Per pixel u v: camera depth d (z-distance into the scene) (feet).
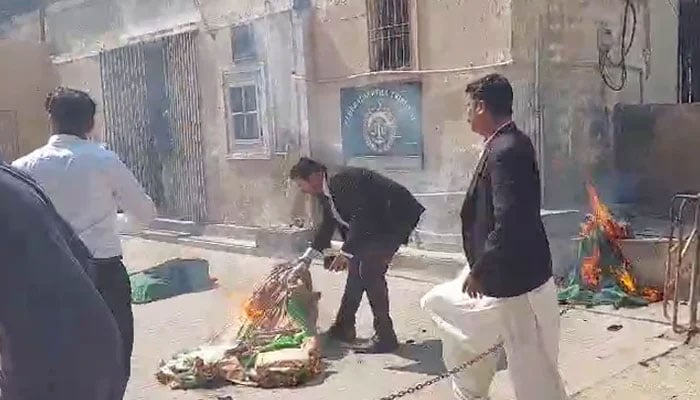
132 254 23.59
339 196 14.40
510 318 9.34
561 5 22.35
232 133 24.25
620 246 18.28
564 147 22.65
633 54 25.02
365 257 14.52
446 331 10.07
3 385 4.05
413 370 13.55
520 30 21.59
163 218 25.17
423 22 22.98
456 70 22.40
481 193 9.47
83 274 4.31
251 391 12.75
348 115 24.39
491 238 9.04
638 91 25.30
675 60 26.84
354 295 14.96
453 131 22.36
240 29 24.39
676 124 23.36
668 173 23.53
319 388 12.78
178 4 23.91
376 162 23.93
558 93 22.52
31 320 3.98
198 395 12.62
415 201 14.60
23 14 27.25
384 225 14.43
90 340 4.13
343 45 24.27
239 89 24.35
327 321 16.34
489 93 9.29
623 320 16.19
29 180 4.51
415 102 23.08
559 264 18.89
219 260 22.24
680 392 12.05
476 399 10.17
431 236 22.36
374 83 23.84
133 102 24.11
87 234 9.51
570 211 20.67
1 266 4.01
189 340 15.38
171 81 24.11
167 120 24.40
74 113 9.70
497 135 9.32
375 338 14.76
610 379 12.77
